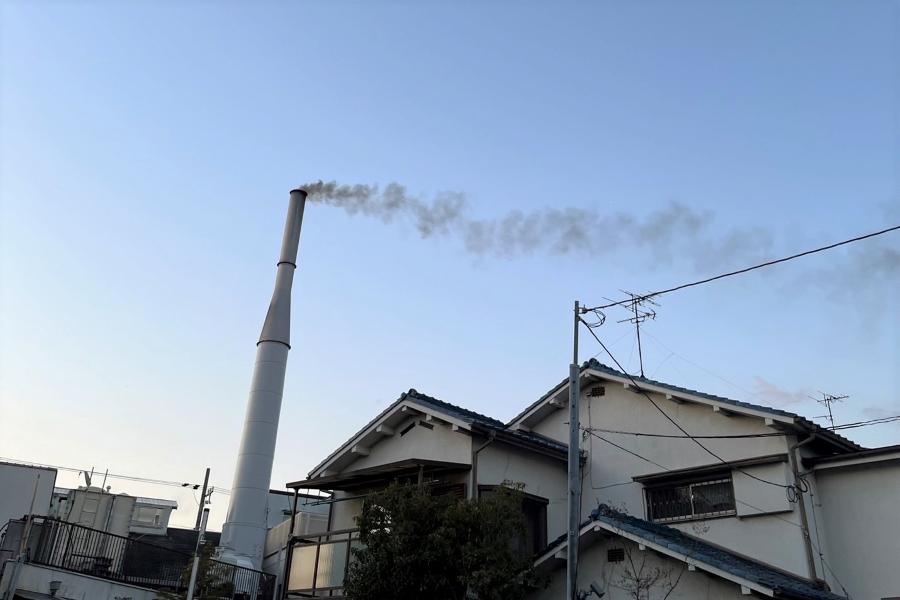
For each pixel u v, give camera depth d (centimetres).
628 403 2047
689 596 1437
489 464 1830
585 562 1603
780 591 1292
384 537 1469
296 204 3981
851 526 1666
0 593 1942
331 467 2117
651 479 1900
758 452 1764
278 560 3164
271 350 3553
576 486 1396
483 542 1436
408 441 2006
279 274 3784
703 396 1864
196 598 1988
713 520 1778
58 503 3400
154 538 3944
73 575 2162
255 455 3350
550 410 2214
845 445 1780
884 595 1575
